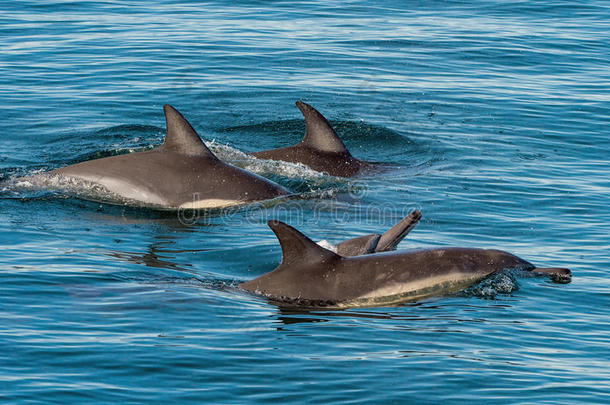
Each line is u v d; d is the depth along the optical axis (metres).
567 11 141.00
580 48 118.00
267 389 34.34
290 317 42.06
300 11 134.50
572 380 35.81
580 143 80.75
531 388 34.97
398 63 107.81
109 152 74.19
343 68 104.88
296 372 35.88
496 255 48.28
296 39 117.25
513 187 67.12
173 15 129.88
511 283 46.44
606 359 37.97
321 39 117.69
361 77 101.50
